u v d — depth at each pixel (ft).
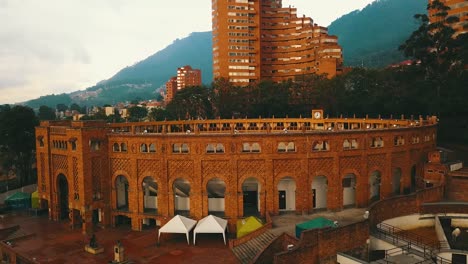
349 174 194.59
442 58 319.88
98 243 177.58
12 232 197.88
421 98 299.79
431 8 337.52
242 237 162.91
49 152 212.64
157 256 159.12
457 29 433.89
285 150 184.96
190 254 160.25
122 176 206.69
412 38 336.70
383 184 198.18
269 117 417.49
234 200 181.47
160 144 185.98
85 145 190.08
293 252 133.59
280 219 177.06
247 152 180.75
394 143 200.44
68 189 206.49
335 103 394.93
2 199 266.98
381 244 155.74
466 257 139.13
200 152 181.88
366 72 395.34
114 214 199.52
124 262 152.05
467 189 189.37
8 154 330.34
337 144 184.55
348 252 148.77
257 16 598.75
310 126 305.32
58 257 162.91
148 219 197.16
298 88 428.15
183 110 460.14
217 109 456.04
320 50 578.66
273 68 655.76
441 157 226.79
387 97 337.72
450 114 302.45
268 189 181.68
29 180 340.59
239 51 587.68
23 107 328.29
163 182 187.42
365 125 277.44
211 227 166.91
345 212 184.96
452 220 176.14
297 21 638.53
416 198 179.52
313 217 178.91
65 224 207.62
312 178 183.42
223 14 581.94
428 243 158.10
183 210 194.08
